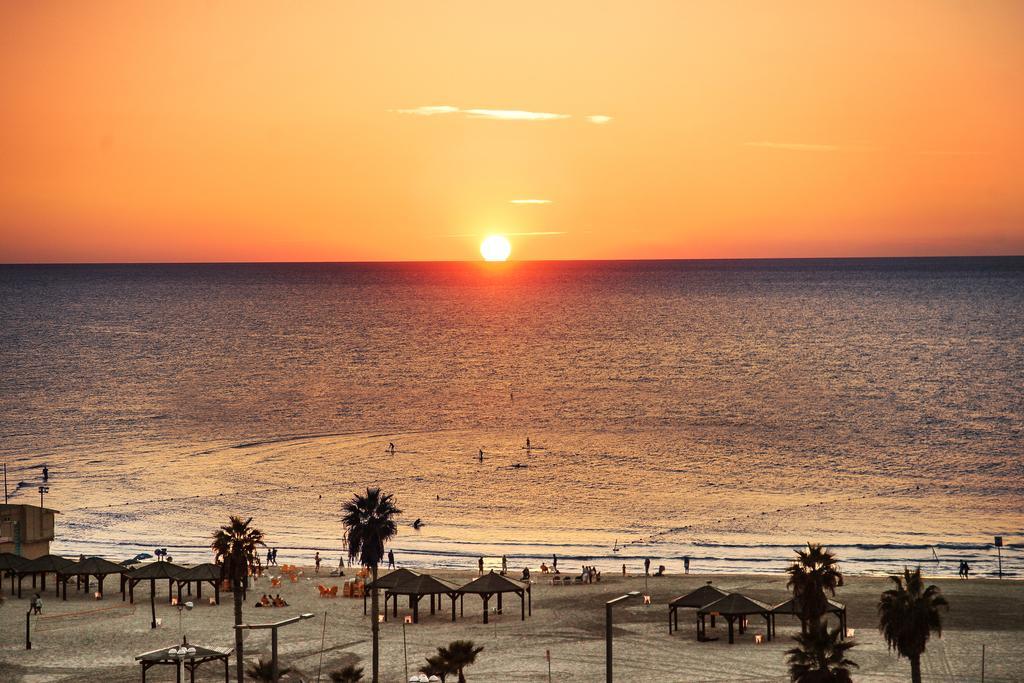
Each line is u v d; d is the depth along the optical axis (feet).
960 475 451.94
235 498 419.13
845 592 269.44
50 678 197.88
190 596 271.69
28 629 220.43
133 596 272.31
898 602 166.81
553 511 395.34
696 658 211.00
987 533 355.56
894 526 365.81
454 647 185.37
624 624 241.76
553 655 214.48
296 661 210.38
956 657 208.85
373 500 206.08
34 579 277.23
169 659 182.91
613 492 424.87
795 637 164.14
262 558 332.80
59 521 382.42
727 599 226.38
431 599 253.24
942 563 318.04
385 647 222.48
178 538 359.05
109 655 214.48
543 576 301.02
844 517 379.14
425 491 431.02
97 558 273.54
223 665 208.03
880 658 208.44
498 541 352.08
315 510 400.06
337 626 240.73
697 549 338.13
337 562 328.49
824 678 157.48
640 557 329.52
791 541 346.74
